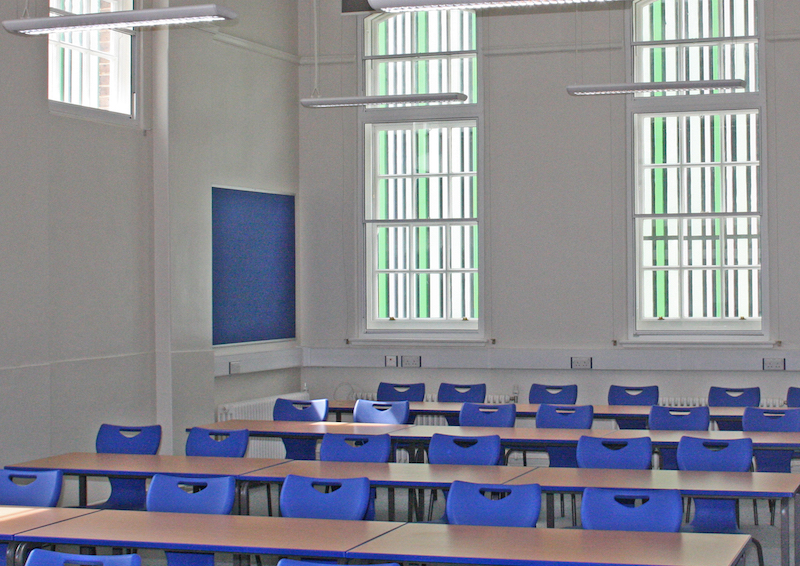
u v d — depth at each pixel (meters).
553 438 5.80
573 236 8.93
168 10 5.29
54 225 6.91
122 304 7.48
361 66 9.39
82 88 7.26
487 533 3.60
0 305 6.25
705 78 8.84
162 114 7.75
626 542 3.43
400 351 9.20
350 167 9.41
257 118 8.93
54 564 3.21
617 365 8.74
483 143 9.12
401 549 3.36
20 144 6.42
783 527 4.20
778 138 8.59
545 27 8.99
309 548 3.37
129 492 5.61
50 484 4.47
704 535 3.52
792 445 5.49
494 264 9.10
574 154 8.93
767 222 8.61
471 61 9.25
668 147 8.95
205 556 3.89
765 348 8.52
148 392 7.70
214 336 8.45
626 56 8.83
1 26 6.30
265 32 9.04
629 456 5.09
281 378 9.30
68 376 6.94
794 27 8.56
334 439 5.39
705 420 6.36
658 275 8.96
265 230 9.07
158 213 7.77
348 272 9.41
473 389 8.05
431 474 4.70
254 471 4.88
